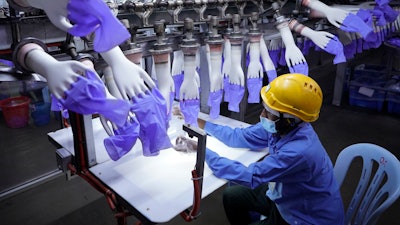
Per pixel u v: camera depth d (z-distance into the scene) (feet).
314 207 4.40
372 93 12.55
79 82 2.47
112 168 4.07
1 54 3.22
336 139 10.46
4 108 9.69
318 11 5.29
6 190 7.60
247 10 5.18
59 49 3.44
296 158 3.94
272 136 4.48
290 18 5.41
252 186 4.01
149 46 3.87
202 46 4.77
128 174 3.95
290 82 4.02
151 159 4.30
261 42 4.85
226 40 4.65
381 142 10.26
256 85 4.84
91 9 2.17
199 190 3.37
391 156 4.53
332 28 6.15
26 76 3.00
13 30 2.99
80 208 7.30
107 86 3.39
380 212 4.11
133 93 3.00
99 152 4.41
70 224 6.82
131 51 3.50
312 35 5.08
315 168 4.13
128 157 4.33
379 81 12.76
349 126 11.42
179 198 3.53
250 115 12.14
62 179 8.29
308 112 4.05
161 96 3.29
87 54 3.19
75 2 2.13
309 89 4.01
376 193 4.66
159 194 3.59
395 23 7.36
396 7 7.45
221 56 4.45
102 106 2.64
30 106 10.00
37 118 10.06
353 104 13.32
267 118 4.26
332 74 17.75
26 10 2.88
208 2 4.29
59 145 4.57
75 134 3.92
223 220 6.91
